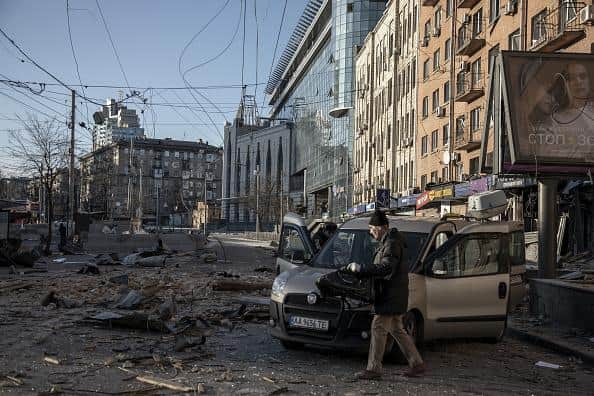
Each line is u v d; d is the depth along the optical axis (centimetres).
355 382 656
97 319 962
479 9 3731
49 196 3634
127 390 589
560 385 705
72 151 3762
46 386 599
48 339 854
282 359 770
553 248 1394
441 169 4303
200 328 982
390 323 674
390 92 5784
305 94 10212
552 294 1139
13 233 3253
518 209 3073
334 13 7819
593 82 1391
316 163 9325
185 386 603
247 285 1547
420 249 845
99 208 7912
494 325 911
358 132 7194
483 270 907
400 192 5331
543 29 2866
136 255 2636
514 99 1373
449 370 748
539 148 1358
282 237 1289
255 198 10525
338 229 930
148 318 935
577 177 1395
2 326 966
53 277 1902
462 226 937
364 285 720
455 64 4050
